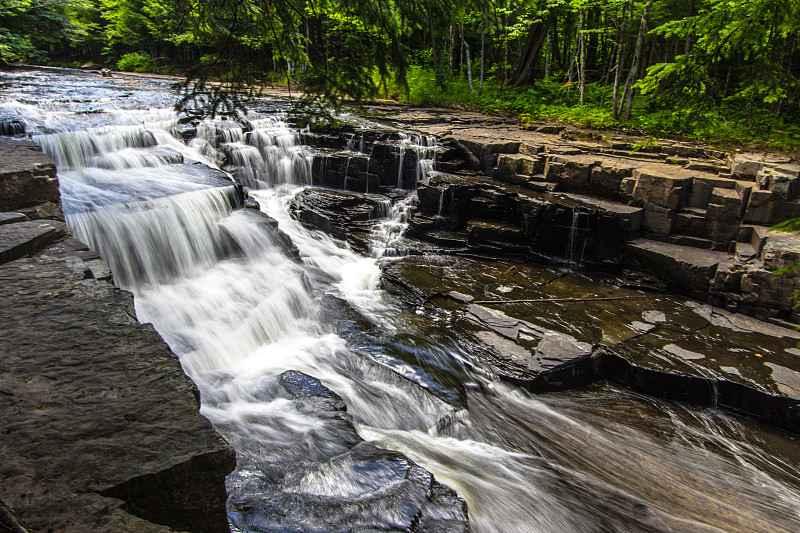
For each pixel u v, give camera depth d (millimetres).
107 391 2332
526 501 5535
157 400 2293
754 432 7312
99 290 3439
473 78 27094
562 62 29844
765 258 9211
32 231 4469
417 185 13805
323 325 8742
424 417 6852
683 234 10883
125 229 8273
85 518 1640
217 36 5402
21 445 1941
